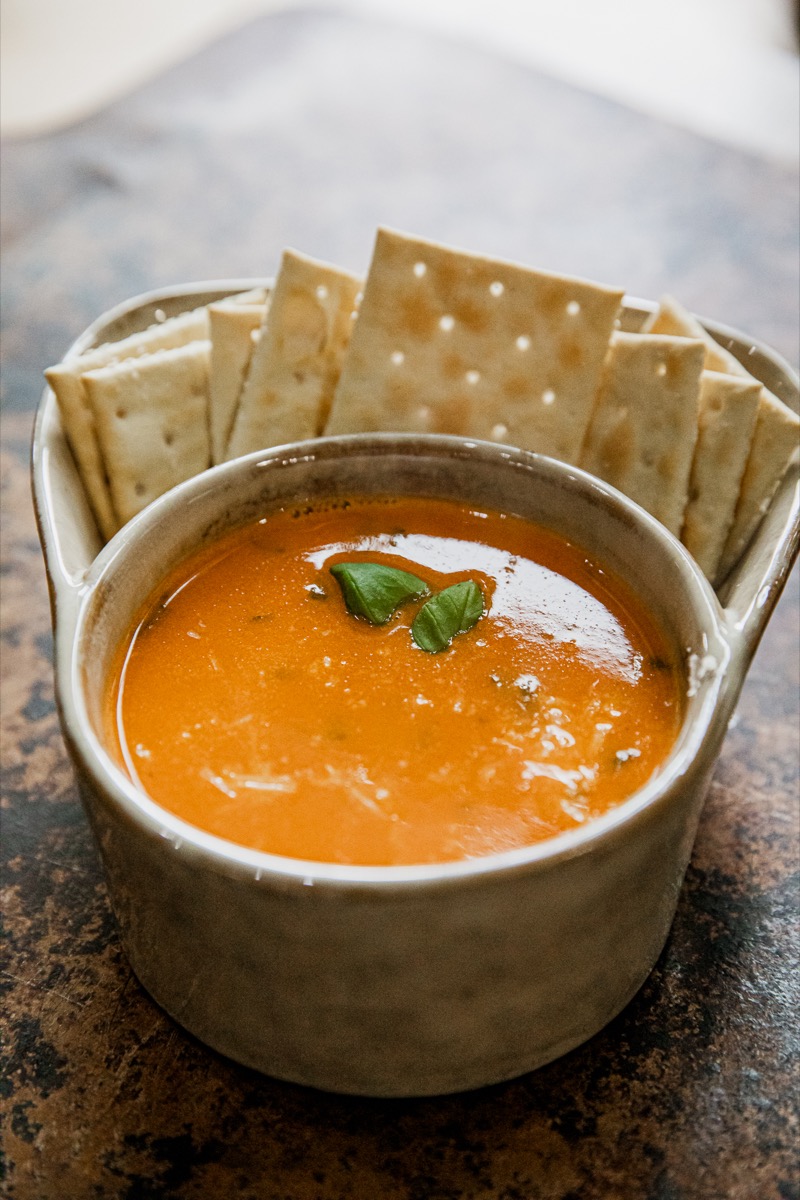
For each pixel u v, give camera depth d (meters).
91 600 0.27
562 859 0.23
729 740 0.31
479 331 0.32
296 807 0.26
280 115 0.56
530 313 0.31
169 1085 0.26
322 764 0.27
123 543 0.28
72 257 0.47
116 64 0.92
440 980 0.23
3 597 0.34
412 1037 0.24
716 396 0.31
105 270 0.46
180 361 0.32
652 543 0.29
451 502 0.32
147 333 0.34
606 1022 0.26
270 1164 0.25
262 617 0.30
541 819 0.26
